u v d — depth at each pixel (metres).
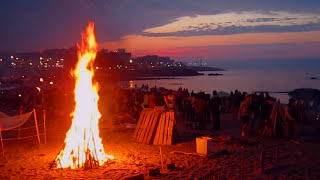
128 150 11.82
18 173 9.02
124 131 15.65
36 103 25.02
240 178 8.18
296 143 12.27
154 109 13.76
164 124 13.11
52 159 10.54
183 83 99.00
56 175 8.80
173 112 13.23
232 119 19.55
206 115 17.11
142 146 12.52
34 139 13.96
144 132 13.35
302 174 8.49
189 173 8.70
